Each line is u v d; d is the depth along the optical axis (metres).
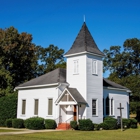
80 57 33.69
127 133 26.69
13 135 23.84
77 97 31.53
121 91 41.34
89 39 35.16
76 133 25.92
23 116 37.59
